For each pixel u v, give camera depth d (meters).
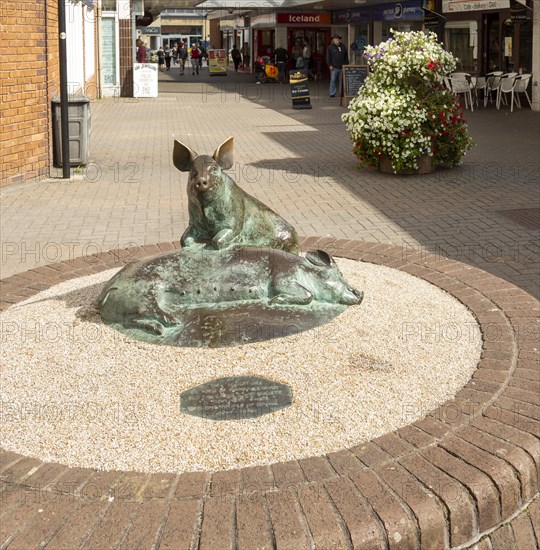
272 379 4.33
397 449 3.63
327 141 17.23
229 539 3.04
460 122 12.68
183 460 3.62
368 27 36.62
